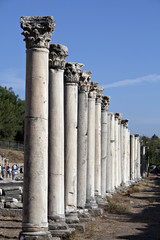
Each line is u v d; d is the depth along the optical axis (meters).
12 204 23.66
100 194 30.41
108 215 27.25
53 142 18.36
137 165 77.38
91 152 27.39
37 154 15.27
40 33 15.66
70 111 21.23
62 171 18.55
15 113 87.56
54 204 18.25
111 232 20.64
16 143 84.94
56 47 18.48
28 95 15.55
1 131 82.56
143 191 50.94
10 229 19.17
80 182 24.16
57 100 18.48
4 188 24.86
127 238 19.14
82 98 24.31
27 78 15.69
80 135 24.27
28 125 15.45
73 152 21.16
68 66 21.30
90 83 26.36
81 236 19.09
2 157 70.50
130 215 27.91
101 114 33.72
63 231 17.92
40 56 15.63
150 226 23.25
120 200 37.41
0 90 90.00
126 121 53.16
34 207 15.16
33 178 15.21
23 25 15.67
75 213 20.75
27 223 15.18
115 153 43.97
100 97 30.80
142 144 92.88
